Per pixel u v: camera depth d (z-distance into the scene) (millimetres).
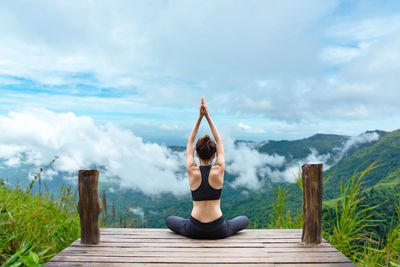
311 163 2639
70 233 3285
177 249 2545
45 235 3027
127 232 3053
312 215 2645
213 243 2705
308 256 2402
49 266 2195
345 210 3145
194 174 2764
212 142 2812
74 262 2266
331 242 3254
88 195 2635
